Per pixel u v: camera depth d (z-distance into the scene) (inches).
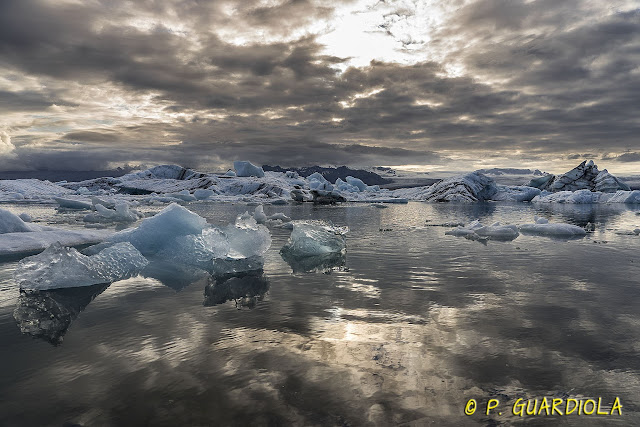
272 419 60.8
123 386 72.0
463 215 619.8
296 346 90.5
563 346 90.3
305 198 1172.5
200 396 68.1
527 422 60.7
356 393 68.9
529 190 1300.4
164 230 224.4
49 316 114.7
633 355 85.4
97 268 163.2
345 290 144.4
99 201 765.9
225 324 106.2
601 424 60.4
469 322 107.5
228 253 204.8
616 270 182.1
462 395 68.6
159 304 126.3
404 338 95.3
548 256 222.1
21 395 69.2
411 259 213.2
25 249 230.7
